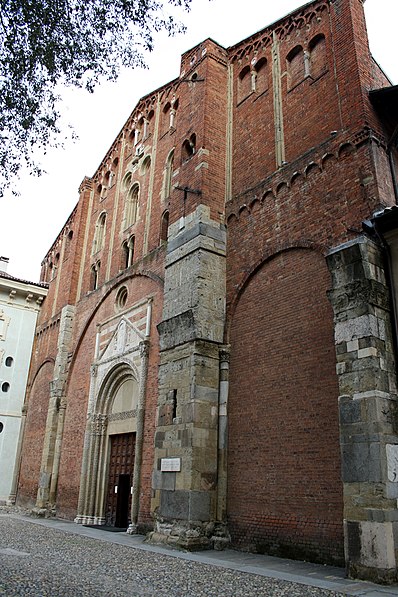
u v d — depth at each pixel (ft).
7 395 127.44
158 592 32.17
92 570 39.40
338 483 45.21
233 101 75.87
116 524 75.82
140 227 88.79
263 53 73.26
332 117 57.11
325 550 44.55
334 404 47.47
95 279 103.19
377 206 48.16
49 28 38.47
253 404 56.49
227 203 69.15
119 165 105.50
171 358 63.87
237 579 37.45
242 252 64.08
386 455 39.93
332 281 47.47
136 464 68.95
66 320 105.29
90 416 85.15
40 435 110.01
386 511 38.14
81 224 113.29
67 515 86.17
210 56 78.13
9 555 45.19
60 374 101.14
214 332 62.13
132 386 79.71
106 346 87.30
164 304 68.85
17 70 38.91
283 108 65.41
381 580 36.68
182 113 80.23
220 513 55.62
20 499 112.37
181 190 72.64
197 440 57.06
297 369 52.31
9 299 134.00
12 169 41.39
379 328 44.09
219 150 72.64
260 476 53.11
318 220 54.29
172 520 56.29
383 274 46.65
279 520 49.65
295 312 54.44
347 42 57.62
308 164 57.47
